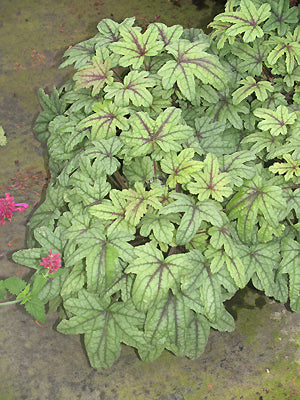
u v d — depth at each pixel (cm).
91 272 68
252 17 80
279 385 76
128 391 77
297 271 75
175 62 77
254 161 80
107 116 77
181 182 72
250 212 72
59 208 82
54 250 76
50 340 81
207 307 71
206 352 79
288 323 81
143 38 79
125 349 80
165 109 79
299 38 83
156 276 68
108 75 78
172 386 77
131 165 79
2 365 79
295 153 75
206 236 74
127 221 71
